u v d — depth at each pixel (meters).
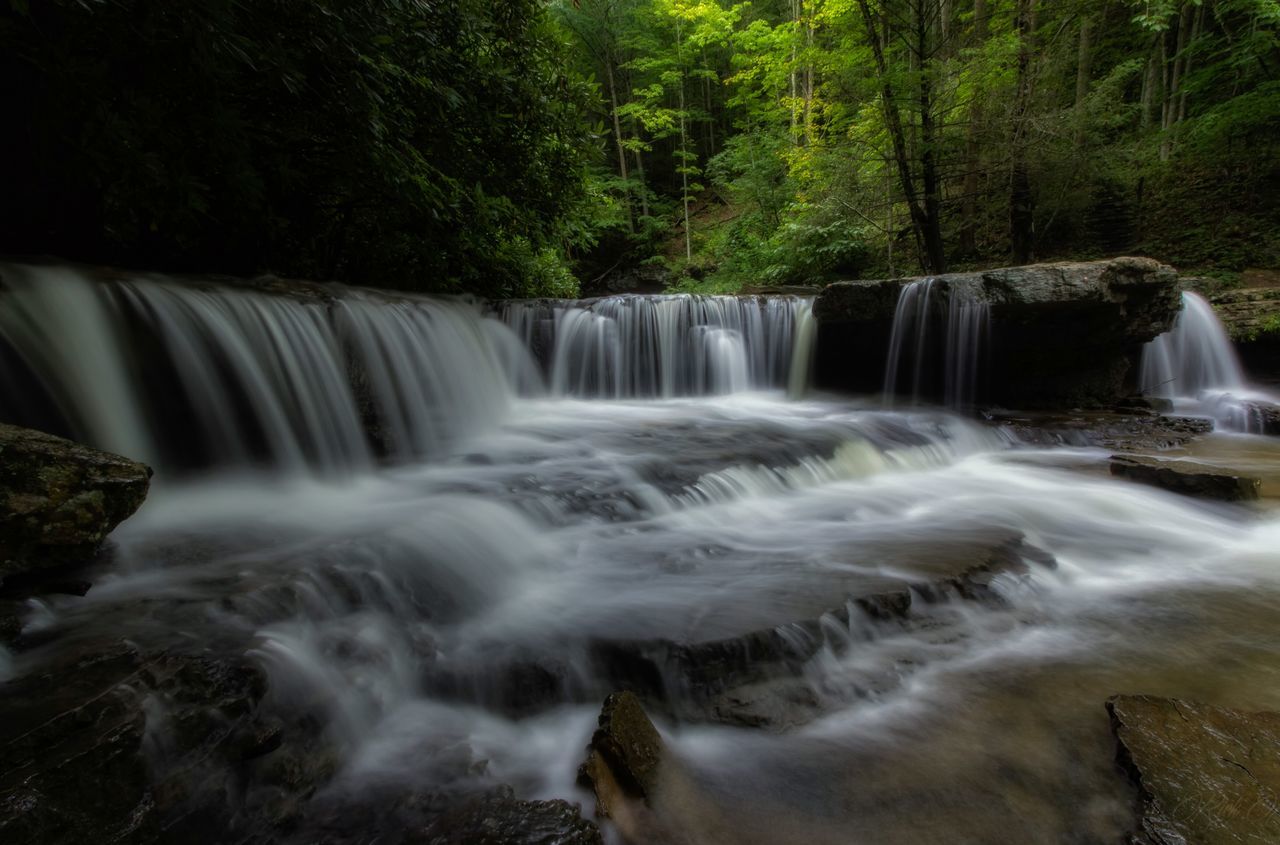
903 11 11.95
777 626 2.96
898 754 2.45
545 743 2.53
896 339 9.10
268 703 2.19
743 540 4.32
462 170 8.07
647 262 28.25
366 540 3.33
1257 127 13.13
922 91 11.25
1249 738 2.35
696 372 10.44
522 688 2.72
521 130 8.54
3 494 2.39
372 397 5.78
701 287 24.05
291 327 5.16
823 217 16.14
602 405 9.35
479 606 3.30
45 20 3.35
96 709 1.80
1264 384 10.05
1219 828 1.96
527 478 4.96
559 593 3.46
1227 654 3.10
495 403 7.89
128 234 4.53
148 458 4.12
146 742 1.81
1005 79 11.24
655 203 30.33
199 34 3.56
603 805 2.10
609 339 9.99
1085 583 3.97
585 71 29.25
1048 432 7.59
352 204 7.41
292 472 4.93
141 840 1.68
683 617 3.08
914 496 5.54
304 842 1.96
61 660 2.06
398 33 5.77
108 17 3.37
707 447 6.12
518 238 10.79
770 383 10.58
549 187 9.40
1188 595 3.78
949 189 15.93
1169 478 5.57
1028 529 4.79
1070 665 3.04
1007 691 2.84
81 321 3.84
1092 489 5.68
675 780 2.30
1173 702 2.57
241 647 2.29
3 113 3.86
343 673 2.53
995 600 3.61
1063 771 2.31
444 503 4.18
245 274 6.86
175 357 4.30
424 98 6.67
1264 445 7.28
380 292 7.11
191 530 3.56
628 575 3.68
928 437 7.14
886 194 13.48
